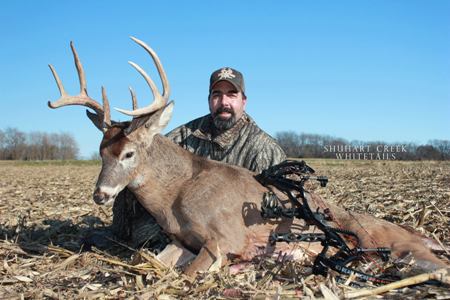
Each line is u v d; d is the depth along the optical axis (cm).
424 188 475
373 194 425
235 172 202
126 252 220
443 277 149
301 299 143
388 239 189
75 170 1281
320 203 206
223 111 232
